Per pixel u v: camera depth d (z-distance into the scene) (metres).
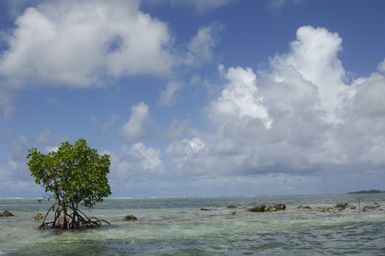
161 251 37.00
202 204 167.00
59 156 52.53
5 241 43.81
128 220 68.69
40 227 54.47
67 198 52.44
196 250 37.28
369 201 175.88
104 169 54.72
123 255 35.34
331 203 160.62
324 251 36.28
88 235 48.19
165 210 108.06
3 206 146.62
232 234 48.12
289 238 44.38
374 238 43.69
